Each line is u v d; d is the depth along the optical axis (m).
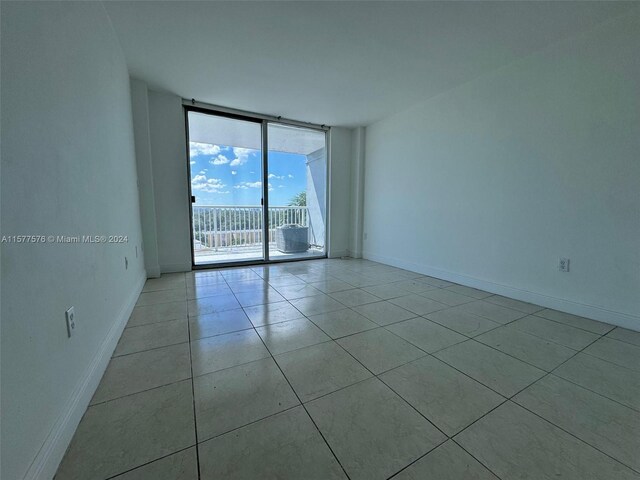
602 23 1.90
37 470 0.75
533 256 2.37
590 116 1.98
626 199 1.86
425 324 1.96
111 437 0.97
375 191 4.25
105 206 1.59
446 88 2.98
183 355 1.52
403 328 1.89
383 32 2.03
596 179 1.98
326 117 3.93
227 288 2.81
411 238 3.64
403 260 3.79
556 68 2.15
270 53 2.32
